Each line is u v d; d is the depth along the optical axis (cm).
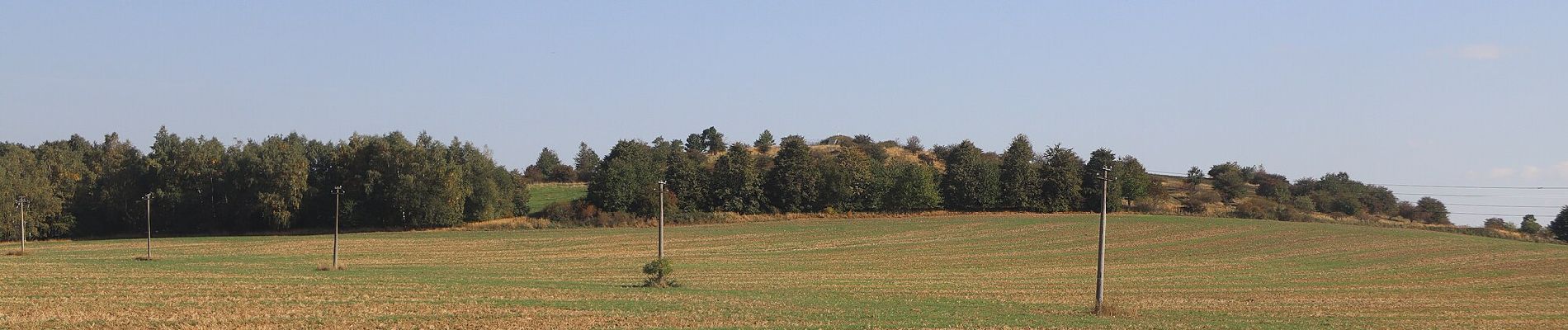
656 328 3800
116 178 11612
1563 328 4581
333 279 5812
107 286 4941
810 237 10800
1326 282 7125
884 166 14412
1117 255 9325
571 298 4919
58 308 3969
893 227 11706
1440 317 4944
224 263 7719
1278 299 5891
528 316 4078
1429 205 16262
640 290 5534
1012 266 8425
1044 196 13925
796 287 6253
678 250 9650
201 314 3909
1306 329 4269
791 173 13425
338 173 11750
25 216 10606
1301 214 13688
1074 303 5416
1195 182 16875
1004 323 4238
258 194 11231
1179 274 7731
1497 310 5328
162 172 11662
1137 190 14412
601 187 12788
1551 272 7906
